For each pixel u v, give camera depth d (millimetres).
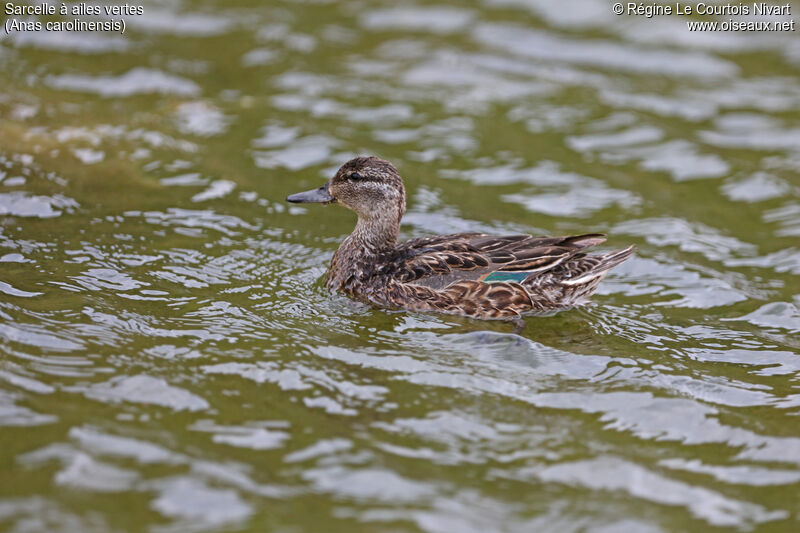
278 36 25234
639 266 16359
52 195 16734
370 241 15055
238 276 14758
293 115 21391
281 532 8914
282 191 18172
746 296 15375
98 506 9086
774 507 9859
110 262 14648
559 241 14430
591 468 10336
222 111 21297
